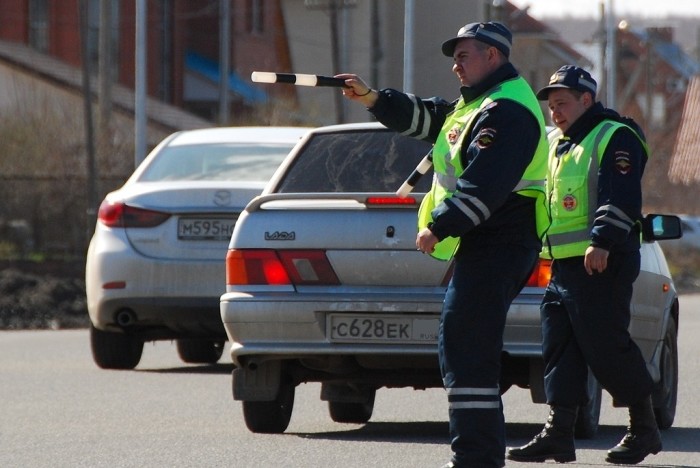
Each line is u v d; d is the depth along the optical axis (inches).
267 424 935.7
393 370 916.6
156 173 1337.4
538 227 679.7
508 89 669.9
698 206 5669.3
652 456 863.1
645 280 948.0
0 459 832.9
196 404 1100.5
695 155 6909.5
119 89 4712.1
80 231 3036.4
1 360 1465.3
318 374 927.7
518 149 654.5
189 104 5541.3
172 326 1285.7
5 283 2352.4
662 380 995.9
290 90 5526.6
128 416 1029.2
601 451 871.1
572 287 796.6
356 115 5059.1
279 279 898.1
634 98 7485.2
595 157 794.8
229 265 910.4
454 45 687.7
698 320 2283.5
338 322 887.1
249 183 1279.5
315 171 975.6
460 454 660.1
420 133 717.3
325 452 852.6
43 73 3786.9
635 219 784.9
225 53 4995.1
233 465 806.5
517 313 878.4
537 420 1023.6
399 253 885.8
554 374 803.4
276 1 5693.9
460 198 647.8
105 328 1314.0
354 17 5211.6
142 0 2704.2
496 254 666.2
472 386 660.7
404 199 887.1
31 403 1104.2
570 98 807.7
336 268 893.2
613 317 789.9
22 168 3267.7
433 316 878.4
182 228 1273.4
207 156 1348.4
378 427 984.3
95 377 1294.3
